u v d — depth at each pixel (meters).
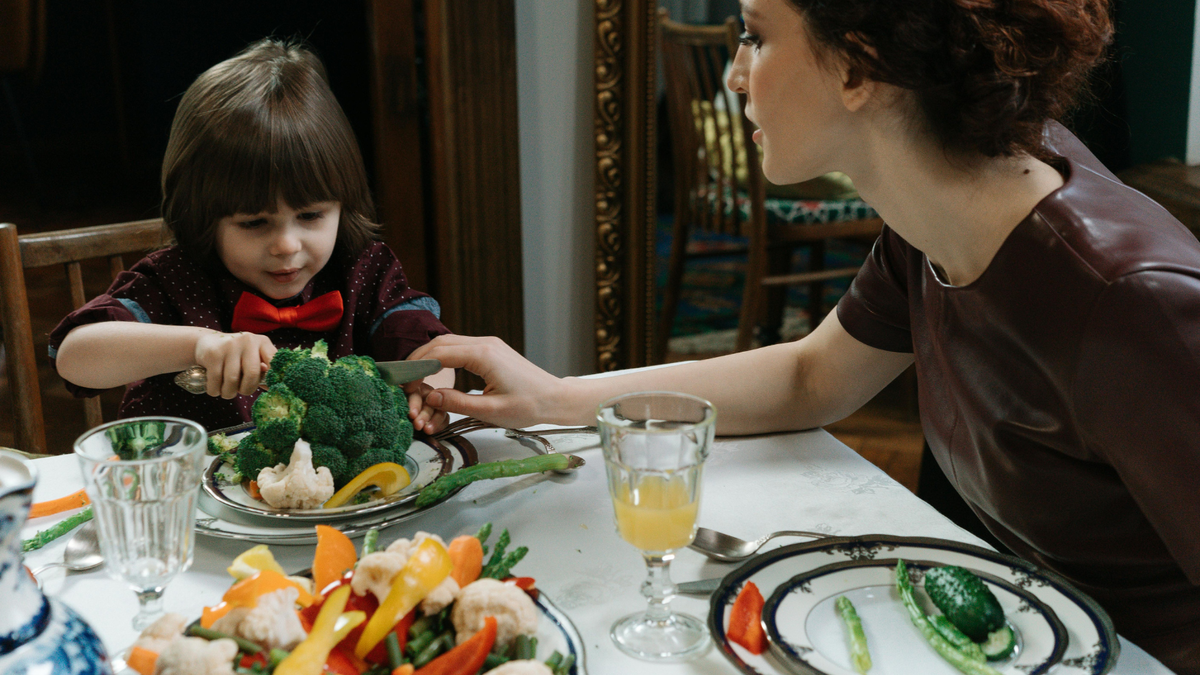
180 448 0.68
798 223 2.90
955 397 0.94
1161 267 0.73
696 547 0.81
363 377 0.90
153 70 4.57
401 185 2.42
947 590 0.68
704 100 2.94
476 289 2.53
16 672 0.49
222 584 0.77
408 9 2.30
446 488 0.84
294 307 1.30
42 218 4.58
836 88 0.84
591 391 1.06
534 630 0.62
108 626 0.70
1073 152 0.95
